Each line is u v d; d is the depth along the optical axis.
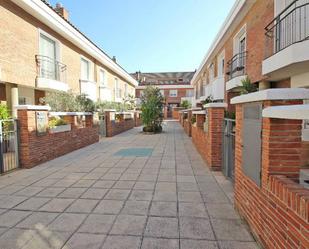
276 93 2.21
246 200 2.93
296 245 1.73
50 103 9.77
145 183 4.66
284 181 2.03
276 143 2.25
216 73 15.20
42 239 2.67
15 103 8.71
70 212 3.37
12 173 5.54
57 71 11.29
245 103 2.99
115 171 5.62
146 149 8.80
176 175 5.22
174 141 11.05
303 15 6.72
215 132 5.58
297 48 5.79
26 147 5.99
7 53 8.11
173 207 3.50
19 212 3.39
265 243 2.33
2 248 2.51
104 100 16.45
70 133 8.39
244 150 3.02
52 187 4.48
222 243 2.55
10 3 8.24
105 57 16.83
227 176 4.88
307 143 5.40
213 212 3.32
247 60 9.73
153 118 14.99
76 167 6.08
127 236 2.71
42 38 10.41
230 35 11.90
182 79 43.09
